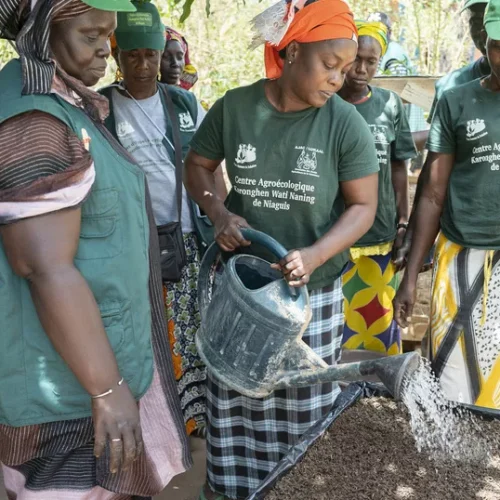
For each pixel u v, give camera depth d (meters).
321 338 2.42
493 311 2.56
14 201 1.39
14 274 1.52
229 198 2.43
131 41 2.85
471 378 2.62
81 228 1.55
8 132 1.44
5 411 1.57
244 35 7.77
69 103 1.57
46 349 1.55
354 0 6.80
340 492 1.87
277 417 2.43
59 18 1.52
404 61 5.07
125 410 1.51
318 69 2.03
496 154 2.46
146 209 1.81
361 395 2.32
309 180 2.20
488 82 2.48
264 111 2.21
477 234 2.54
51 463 1.69
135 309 1.67
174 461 1.89
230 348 2.03
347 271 3.44
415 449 2.06
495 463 2.01
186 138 3.06
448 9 7.09
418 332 3.81
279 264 2.05
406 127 3.37
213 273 2.46
